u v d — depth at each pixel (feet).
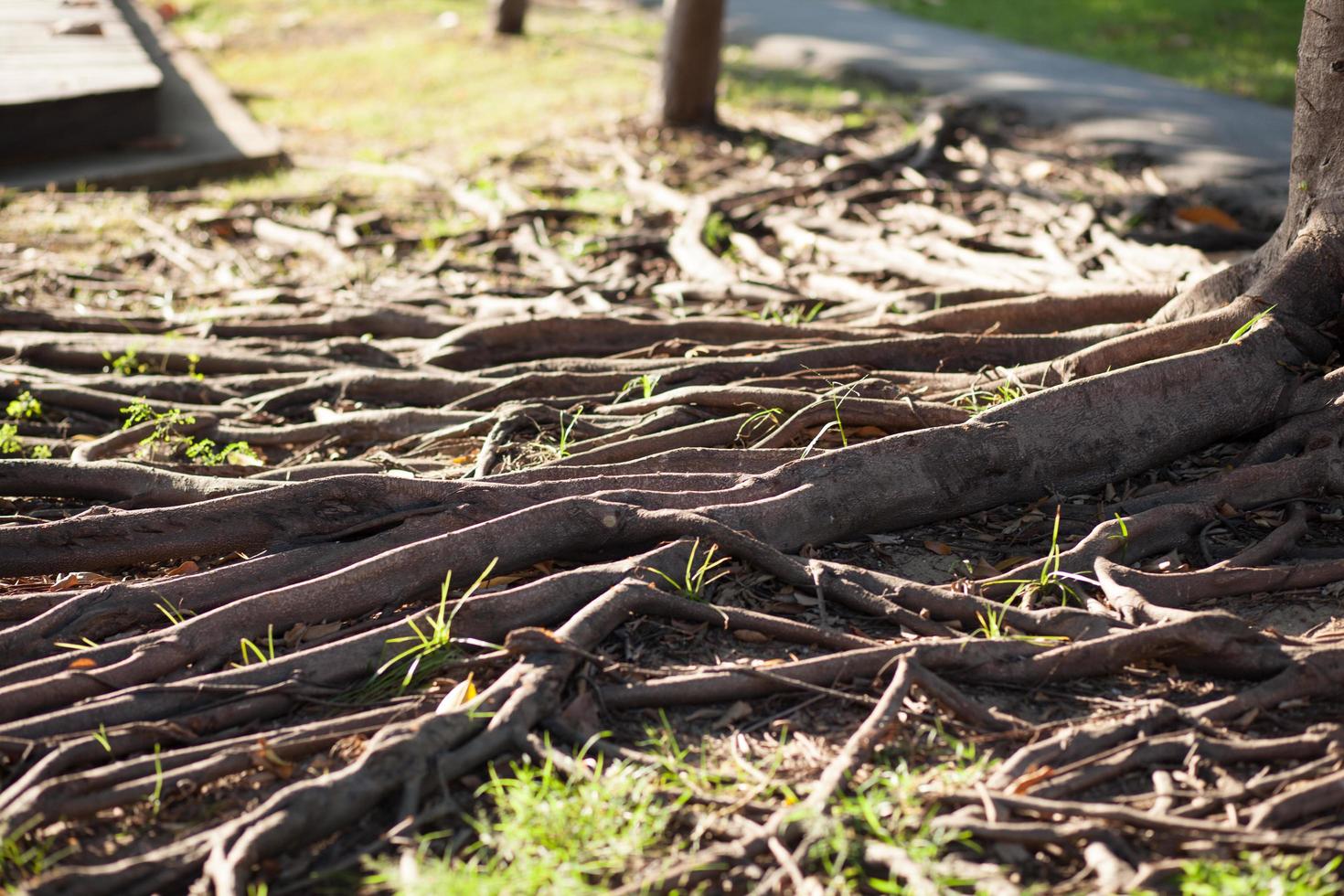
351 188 38.68
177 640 11.82
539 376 18.38
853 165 38.11
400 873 8.93
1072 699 11.48
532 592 12.39
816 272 27.53
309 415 19.33
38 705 11.11
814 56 58.13
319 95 54.29
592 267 29.66
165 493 15.01
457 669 11.71
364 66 59.82
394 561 12.77
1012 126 44.21
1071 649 11.60
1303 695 11.17
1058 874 9.16
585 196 36.60
